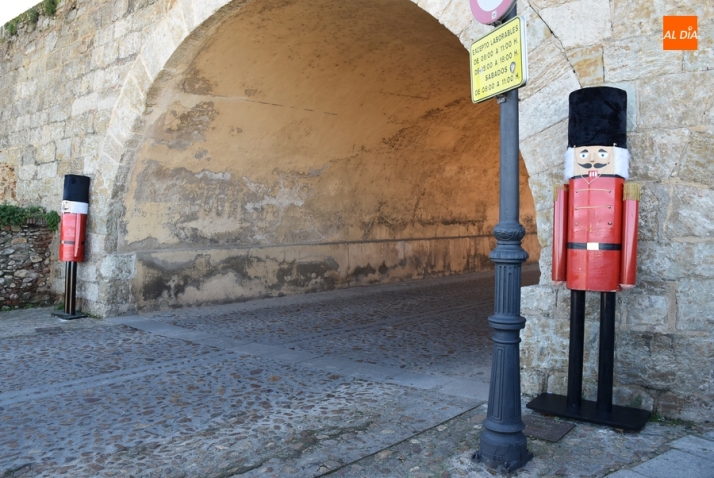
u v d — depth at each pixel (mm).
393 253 11648
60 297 8898
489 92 3160
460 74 9656
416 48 8453
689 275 3670
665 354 3721
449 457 3281
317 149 9734
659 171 3770
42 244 9016
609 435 3480
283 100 8531
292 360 5660
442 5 4871
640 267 3809
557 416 3766
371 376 5082
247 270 9312
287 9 6855
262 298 9484
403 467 3176
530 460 3178
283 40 7504
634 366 3812
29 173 9969
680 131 3705
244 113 8359
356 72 8727
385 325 7426
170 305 8477
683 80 3701
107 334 6859
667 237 3734
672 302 3713
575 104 3635
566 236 3756
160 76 7359
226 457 3367
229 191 9039
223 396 4531
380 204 11422
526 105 4281
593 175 3561
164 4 7340
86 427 3883
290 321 7703
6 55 10773
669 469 3025
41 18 9781
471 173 13258
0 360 5680
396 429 3754
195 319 7801
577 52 4066
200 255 8773
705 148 3643
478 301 9352
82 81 8711
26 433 3783
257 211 9453
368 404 4293
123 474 3162
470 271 13547
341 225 10742
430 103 10391
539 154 4219
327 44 7836
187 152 8281
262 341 6504
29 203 9945
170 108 7742
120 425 3916
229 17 6773
